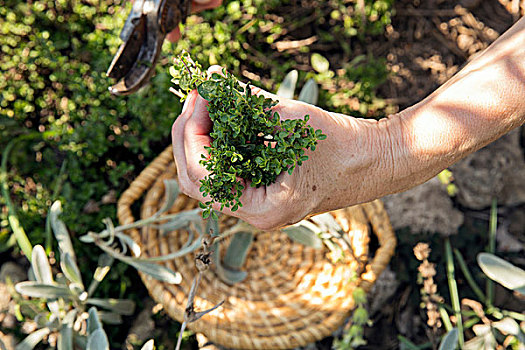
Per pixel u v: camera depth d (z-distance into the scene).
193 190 0.53
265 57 1.02
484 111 0.51
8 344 0.89
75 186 0.96
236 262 0.85
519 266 0.96
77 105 0.97
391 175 0.53
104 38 0.97
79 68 0.98
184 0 0.57
